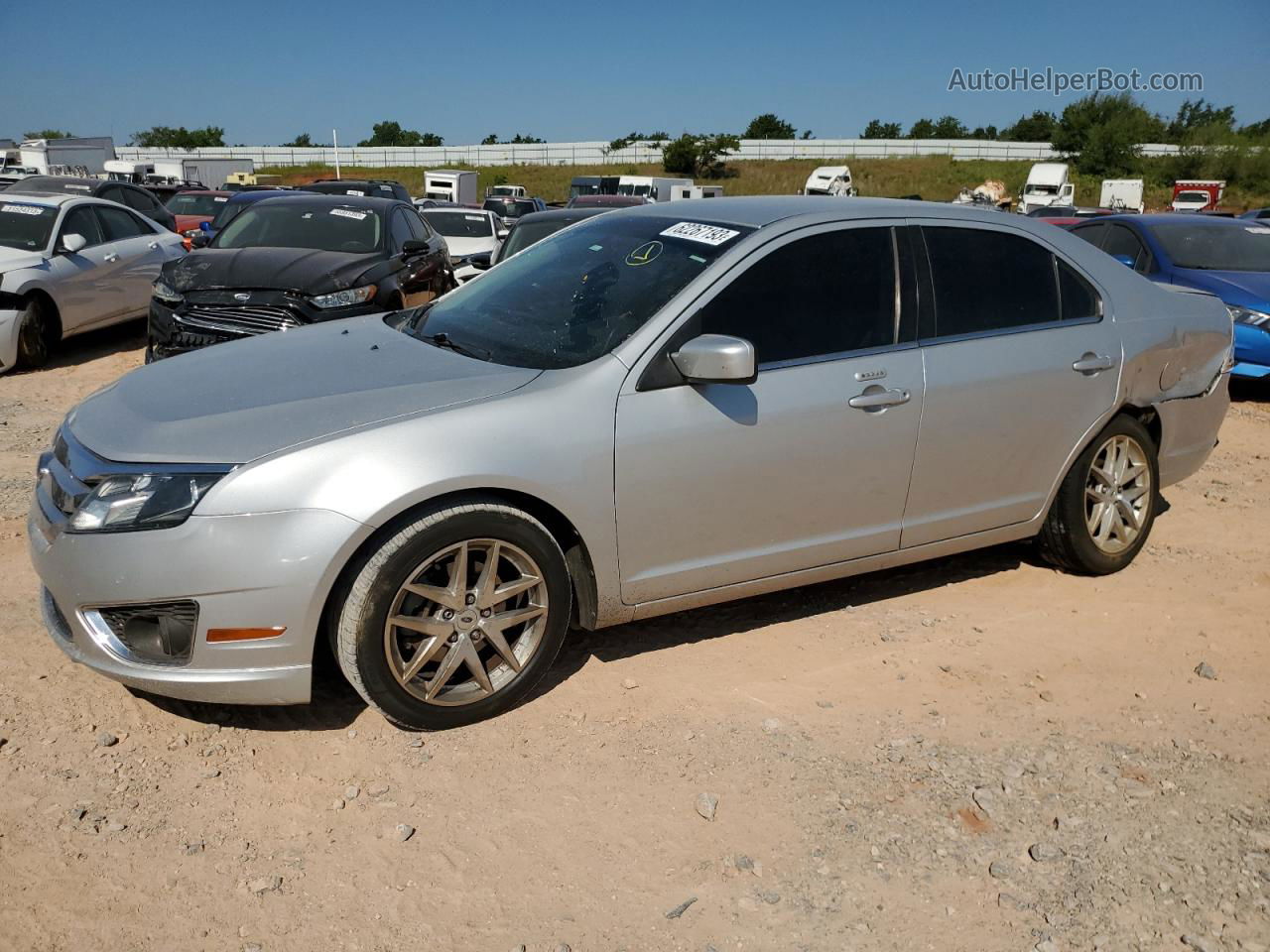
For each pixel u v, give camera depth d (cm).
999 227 434
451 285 1054
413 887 269
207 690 307
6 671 361
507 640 349
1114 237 1030
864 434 386
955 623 427
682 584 369
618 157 7088
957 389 404
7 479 576
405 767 318
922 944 253
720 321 364
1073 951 251
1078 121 6425
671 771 319
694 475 356
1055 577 477
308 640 309
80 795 299
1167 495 614
